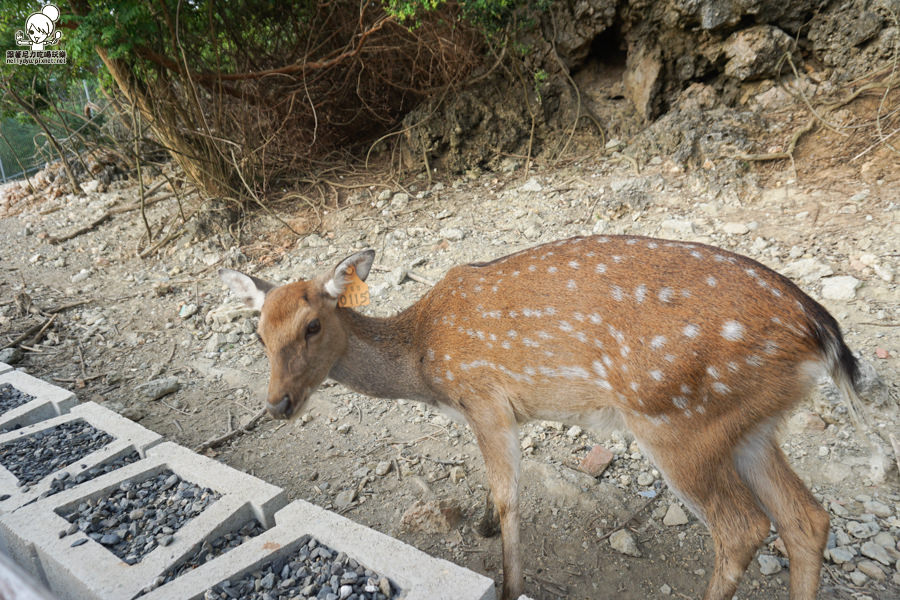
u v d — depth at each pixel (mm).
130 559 2479
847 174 5359
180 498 2895
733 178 5668
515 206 6391
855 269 4332
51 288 6625
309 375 2717
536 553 2848
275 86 8000
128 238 7688
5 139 10617
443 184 7254
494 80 7484
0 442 3494
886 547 2555
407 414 4043
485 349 2551
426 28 7281
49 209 9062
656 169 6242
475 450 3621
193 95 7129
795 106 6148
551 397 2502
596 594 2586
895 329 3748
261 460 3730
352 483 3445
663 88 6754
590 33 6848
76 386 4699
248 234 7094
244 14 7758
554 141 7301
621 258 2389
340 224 6859
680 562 2697
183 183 8492
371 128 8633
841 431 3213
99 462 3229
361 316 2988
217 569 2281
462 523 3086
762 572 2572
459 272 2852
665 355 2156
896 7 5566
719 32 6258
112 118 9344
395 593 2158
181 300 5996
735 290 2164
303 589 2211
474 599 1998
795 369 2133
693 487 2236
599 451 3379
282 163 8133
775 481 2268
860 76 5906
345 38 7891
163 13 6742
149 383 4555
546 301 2426
